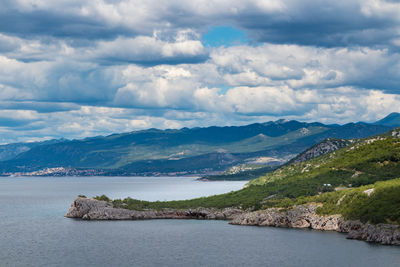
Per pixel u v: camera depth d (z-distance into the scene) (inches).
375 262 5905.5
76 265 6235.2
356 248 6688.0
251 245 7258.9
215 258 6515.8
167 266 6141.7
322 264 6013.8
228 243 7440.9
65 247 7317.9
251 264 6176.2
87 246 7381.9
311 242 7244.1
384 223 7037.4
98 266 6181.1
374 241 7003.0
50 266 6195.9
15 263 6358.3
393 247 6643.7
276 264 6146.7
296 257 6437.0
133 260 6466.5
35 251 7071.9
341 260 6117.1
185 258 6540.4
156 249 7116.1
